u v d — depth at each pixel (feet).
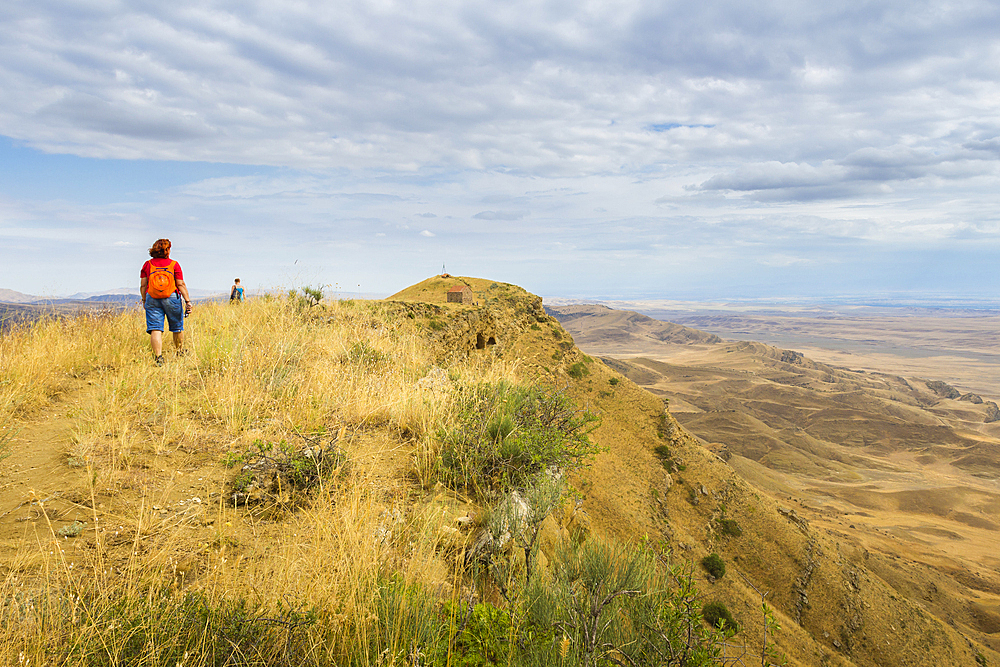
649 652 11.47
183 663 8.19
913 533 336.08
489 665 10.32
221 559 11.28
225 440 17.94
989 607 204.33
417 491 16.14
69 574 10.03
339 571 10.81
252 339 33.09
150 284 26.27
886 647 127.24
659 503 137.28
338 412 21.58
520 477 17.75
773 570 135.23
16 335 26.73
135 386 21.94
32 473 14.70
